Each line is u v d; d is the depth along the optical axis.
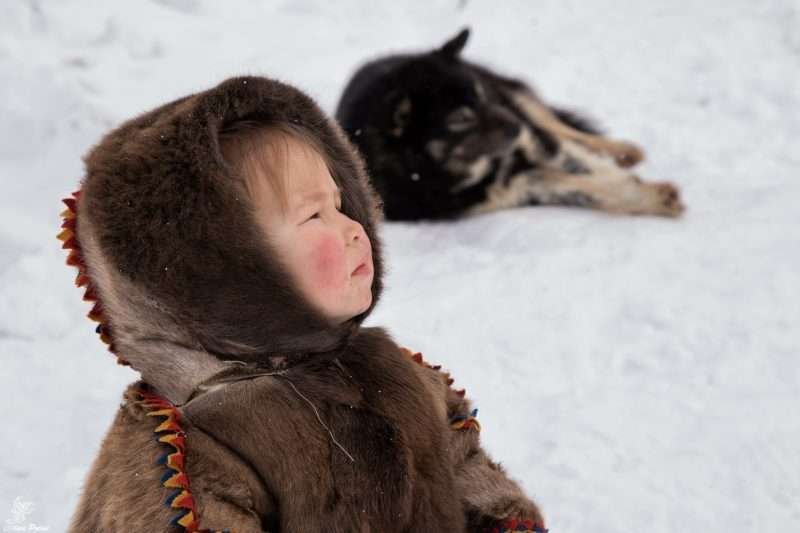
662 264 18.23
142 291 5.66
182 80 28.58
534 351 15.98
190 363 5.93
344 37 32.88
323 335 6.09
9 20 29.77
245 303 5.77
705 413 14.23
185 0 34.00
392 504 6.05
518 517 6.89
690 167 24.47
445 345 16.19
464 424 7.09
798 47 30.03
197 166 5.53
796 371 15.00
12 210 20.58
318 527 5.86
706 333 16.06
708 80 28.67
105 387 15.27
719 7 32.84
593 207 22.23
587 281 17.83
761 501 12.47
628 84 29.17
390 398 6.32
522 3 34.69
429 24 34.12
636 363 15.56
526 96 25.72
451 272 19.03
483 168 22.64
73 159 23.09
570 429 13.95
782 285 17.16
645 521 12.18
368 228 6.88
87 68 28.62
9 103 24.47
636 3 34.00
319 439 5.94
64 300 17.58
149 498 5.53
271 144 6.08
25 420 14.34
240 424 5.84
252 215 5.68
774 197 21.33
